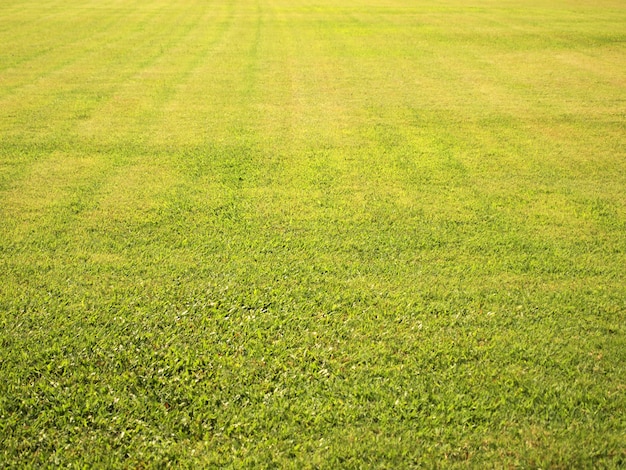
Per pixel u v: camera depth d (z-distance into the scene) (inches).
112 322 193.9
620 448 147.4
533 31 807.1
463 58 648.4
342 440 150.0
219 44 715.4
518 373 172.1
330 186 305.1
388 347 183.0
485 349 181.8
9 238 247.9
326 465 143.5
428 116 435.8
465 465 143.0
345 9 1016.2
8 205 278.4
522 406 159.8
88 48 688.4
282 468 143.0
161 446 148.9
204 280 218.2
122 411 159.0
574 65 617.9
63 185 302.8
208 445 149.0
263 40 741.9
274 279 219.3
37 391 165.2
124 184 305.1
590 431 152.2
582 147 370.3
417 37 767.1
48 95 486.3
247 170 326.0
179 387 166.7
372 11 992.9
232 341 185.5
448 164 338.3
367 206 281.6
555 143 377.7
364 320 195.6
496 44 724.0
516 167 335.0
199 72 573.3
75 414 157.8
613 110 454.6
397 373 171.9
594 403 161.3
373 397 163.3
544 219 270.2
